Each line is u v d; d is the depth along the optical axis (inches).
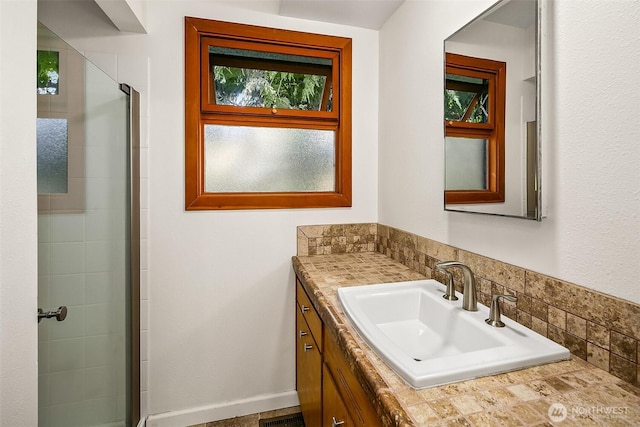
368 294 48.1
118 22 59.9
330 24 73.7
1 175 25.2
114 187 59.3
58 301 48.3
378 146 78.0
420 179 59.9
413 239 61.9
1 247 25.3
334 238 75.8
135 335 64.4
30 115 29.0
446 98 50.6
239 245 70.6
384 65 74.0
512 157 38.4
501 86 39.9
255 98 72.7
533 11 35.2
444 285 51.8
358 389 34.0
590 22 30.1
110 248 58.6
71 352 50.6
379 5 66.4
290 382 75.0
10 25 26.1
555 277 34.2
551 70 34.1
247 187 72.9
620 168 27.9
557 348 31.9
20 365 27.7
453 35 48.9
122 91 59.6
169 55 65.2
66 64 48.8
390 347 32.2
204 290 69.1
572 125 32.1
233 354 71.4
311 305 56.8
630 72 27.0
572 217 32.3
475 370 28.2
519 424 22.5
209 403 70.4
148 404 67.1
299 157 75.8
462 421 22.9
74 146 50.6
